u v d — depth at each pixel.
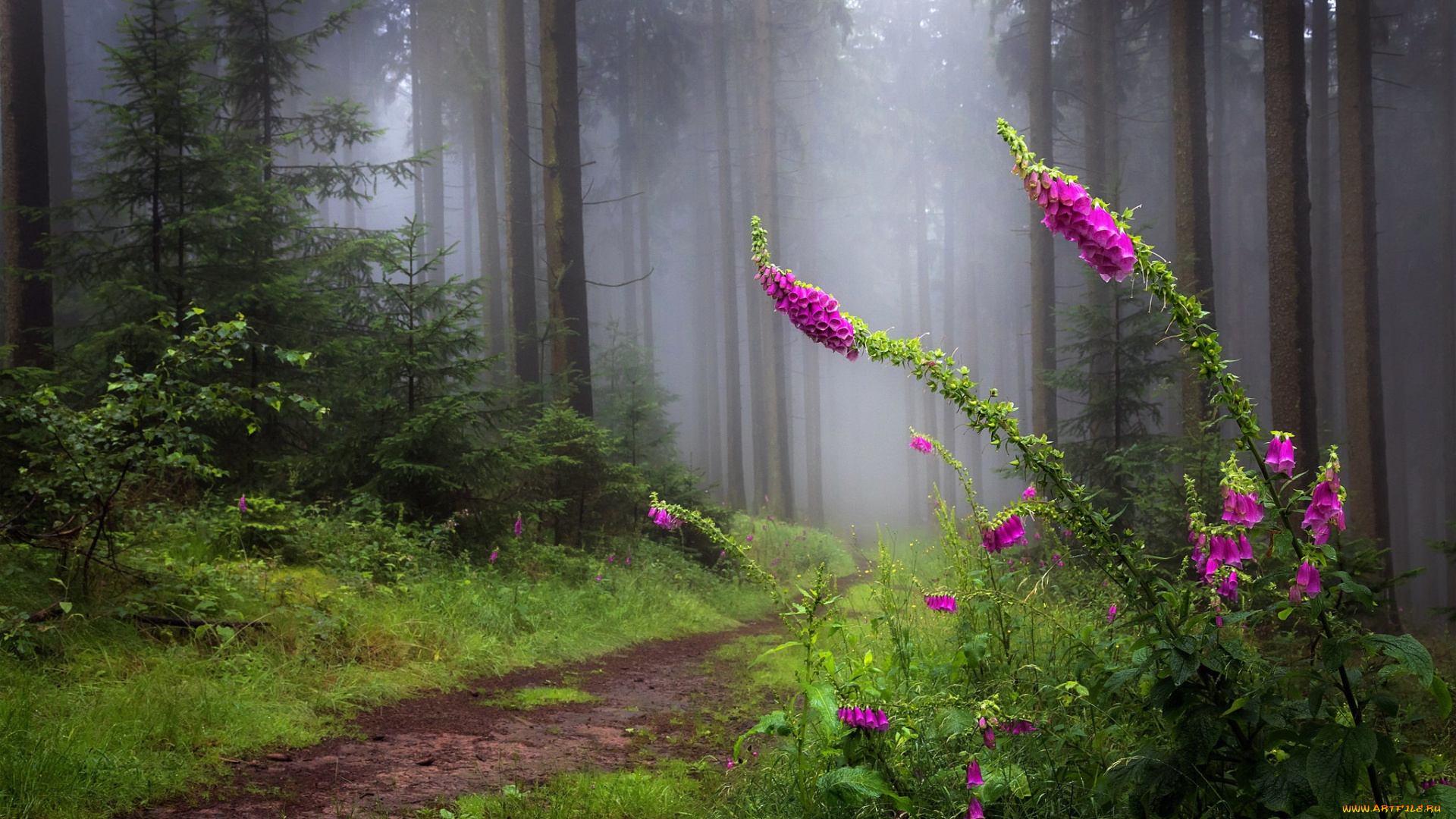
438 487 8.70
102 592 5.06
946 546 4.39
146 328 8.28
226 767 3.60
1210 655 2.21
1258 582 2.15
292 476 8.46
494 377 17.34
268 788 3.45
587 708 5.49
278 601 5.80
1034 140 19.83
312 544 7.16
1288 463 2.01
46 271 9.56
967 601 4.12
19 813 2.77
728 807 3.38
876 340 2.34
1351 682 2.04
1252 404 2.01
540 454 10.14
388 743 4.29
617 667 7.05
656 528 13.11
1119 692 2.89
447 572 7.88
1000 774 2.78
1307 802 2.03
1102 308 13.80
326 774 3.71
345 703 4.81
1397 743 2.54
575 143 14.27
